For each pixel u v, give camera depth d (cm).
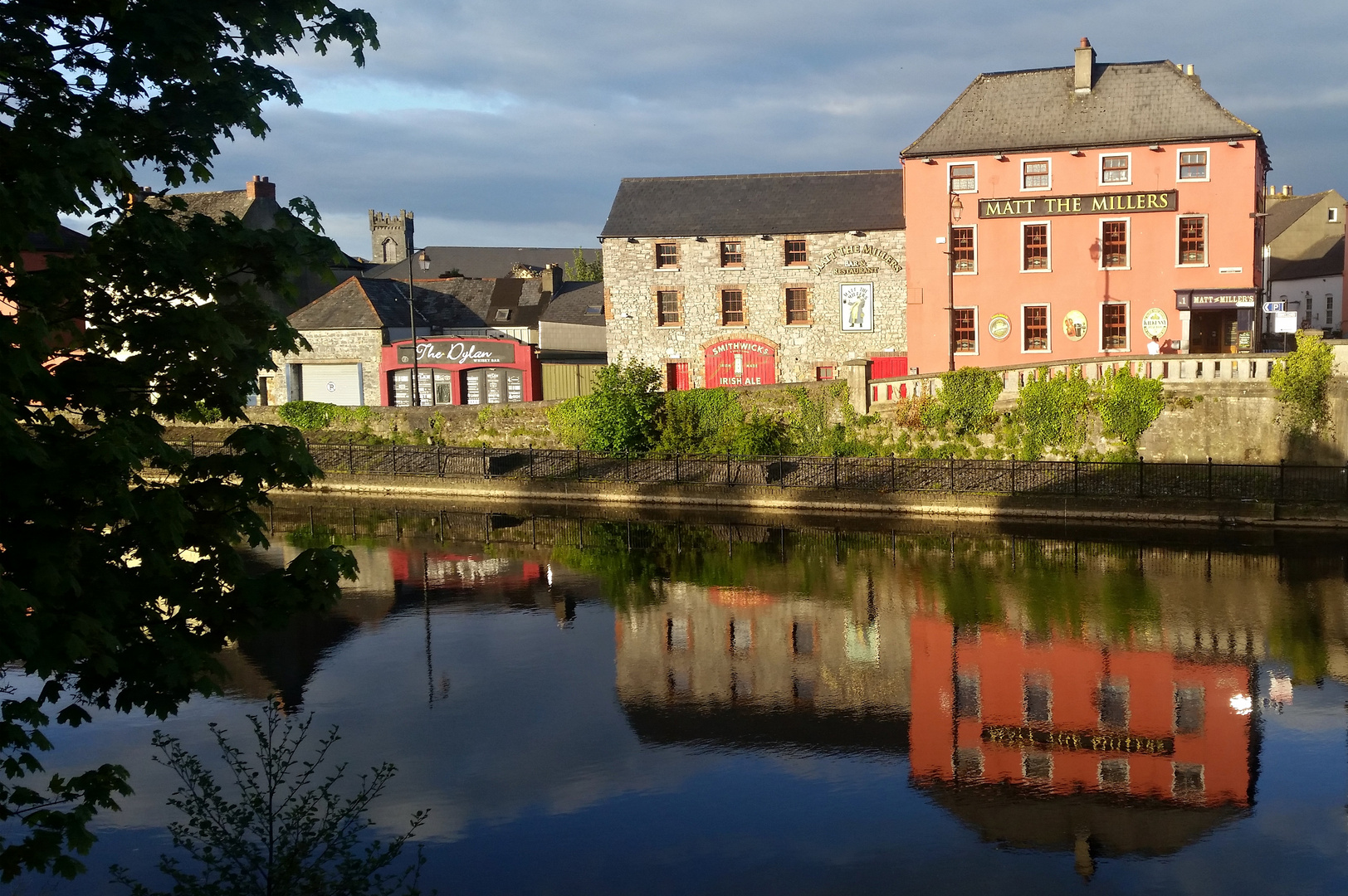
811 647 1822
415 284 5131
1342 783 1259
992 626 1906
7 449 583
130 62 742
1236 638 1788
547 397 4097
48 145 648
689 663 1756
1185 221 3372
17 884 1049
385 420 3834
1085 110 3488
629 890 1047
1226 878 1055
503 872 1084
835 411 3325
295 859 855
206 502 775
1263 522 2598
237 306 779
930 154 3522
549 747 1413
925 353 3594
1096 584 2153
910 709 1528
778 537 2725
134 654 720
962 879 1062
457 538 2830
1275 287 6006
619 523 2972
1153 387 2884
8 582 578
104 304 745
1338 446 2689
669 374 3969
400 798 1259
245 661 1816
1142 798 1234
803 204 3966
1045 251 3488
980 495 2867
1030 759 1346
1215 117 3347
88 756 1397
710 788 1280
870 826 1178
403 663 1783
